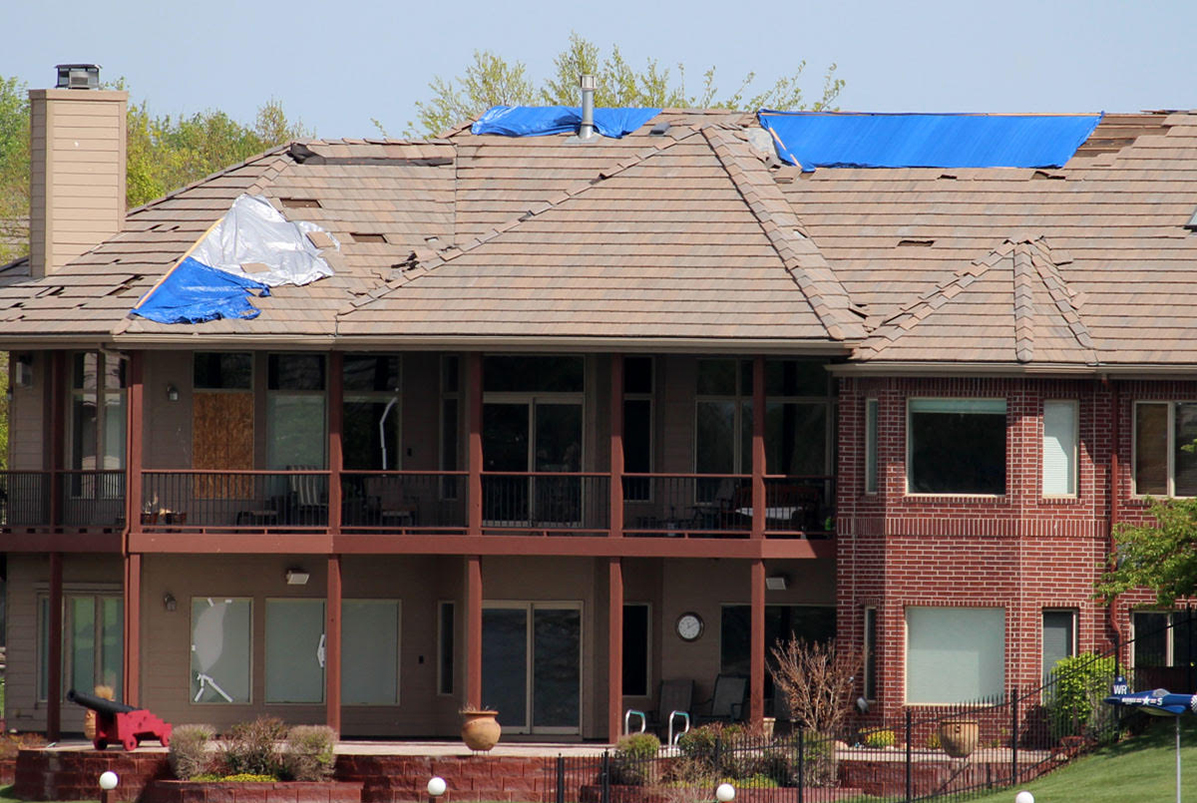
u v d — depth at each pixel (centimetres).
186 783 11206
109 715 11675
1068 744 11406
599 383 13225
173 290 12456
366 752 11625
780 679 12619
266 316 12362
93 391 13200
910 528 12294
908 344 12275
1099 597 11756
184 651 13112
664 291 12575
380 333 12288
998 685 12194
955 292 12662
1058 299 12575
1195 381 12275
